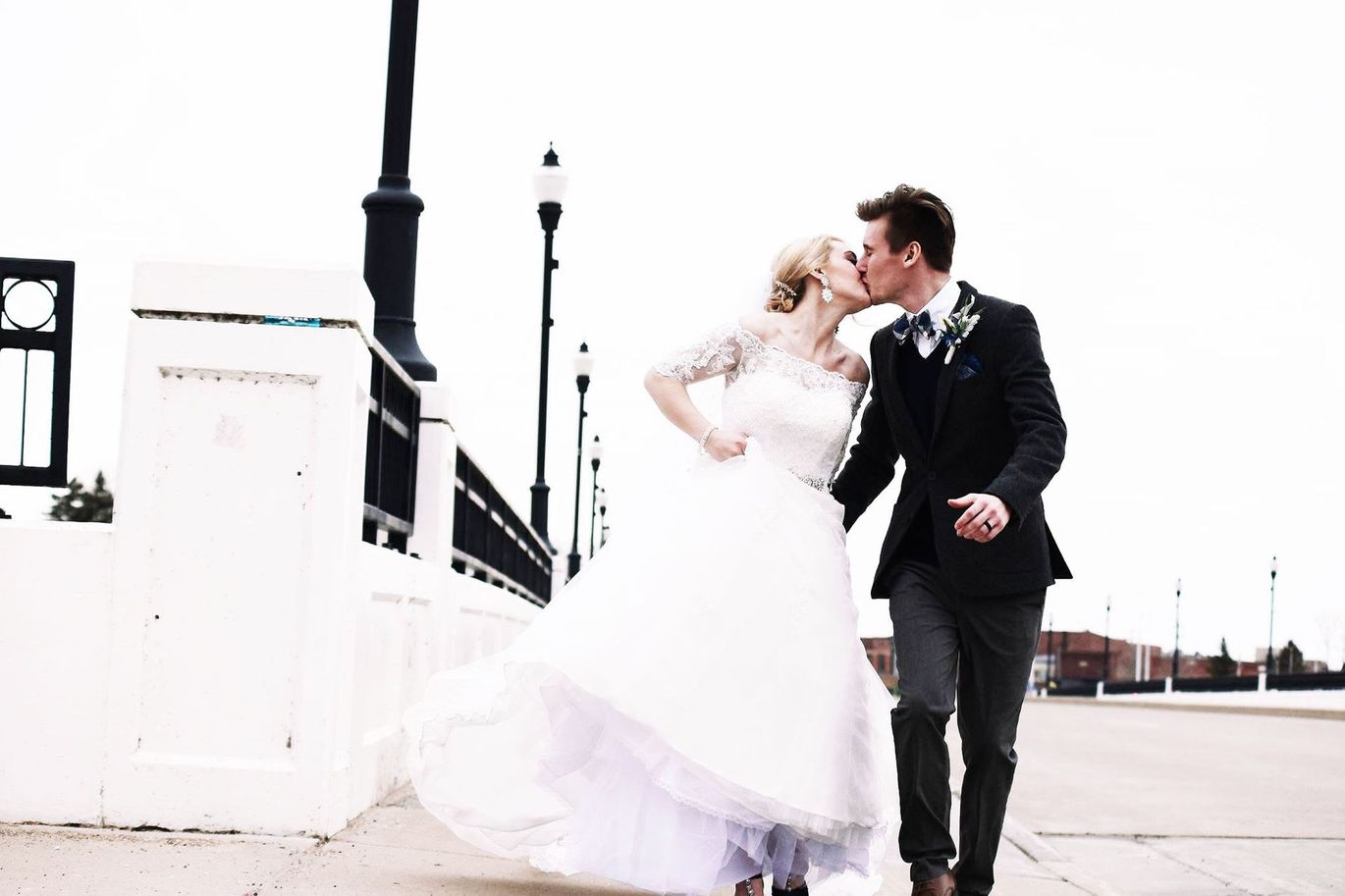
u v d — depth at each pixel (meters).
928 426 4.47
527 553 17.36
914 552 4.55
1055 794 9.73
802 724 4.19
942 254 4.48
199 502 5.06
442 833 5.39
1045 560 4.37
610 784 4.13
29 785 4.98
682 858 4.01
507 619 11.67
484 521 10.76
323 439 5.07
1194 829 7.98
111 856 4.50
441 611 7.66
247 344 5.05
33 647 5.01
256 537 5.05
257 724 5.02
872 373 4.61
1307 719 25.66
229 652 5.03
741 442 4.41
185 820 4.98
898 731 4.27
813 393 4.45
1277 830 8.01
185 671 5.02
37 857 4.43
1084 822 8.19
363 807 5.76
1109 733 18.17
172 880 4.17
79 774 4.98
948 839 4.26
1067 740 16.25
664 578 4.18
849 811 4.28
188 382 5.09
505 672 4.17
